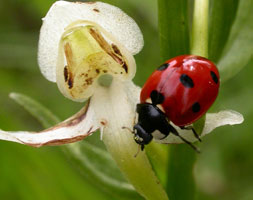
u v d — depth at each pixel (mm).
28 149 94
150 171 81
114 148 82
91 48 82
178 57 78
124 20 83
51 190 95
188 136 80
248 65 109
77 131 81
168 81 77
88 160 88
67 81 83
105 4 82
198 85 77
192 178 85
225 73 89
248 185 108
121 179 88
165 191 84
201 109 77
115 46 83
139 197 87
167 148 85
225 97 109
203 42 80
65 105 112
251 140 107
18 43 115
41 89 117
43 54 83
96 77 83
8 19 127
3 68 115
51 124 88
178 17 81
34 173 94
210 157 110
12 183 94
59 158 95
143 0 114
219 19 84
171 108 77
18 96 87
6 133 79
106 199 94
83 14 82
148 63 114
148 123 78
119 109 83
